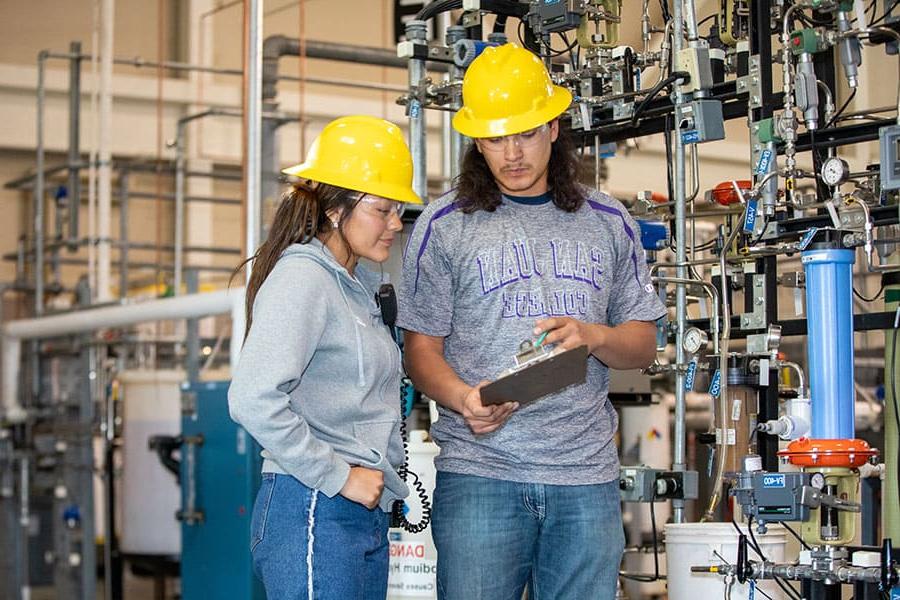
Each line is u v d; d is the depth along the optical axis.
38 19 9.00
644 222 3.62
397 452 2.47
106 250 7.42
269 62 6.62
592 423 2.53
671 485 3.20
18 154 9.09
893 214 2.91
